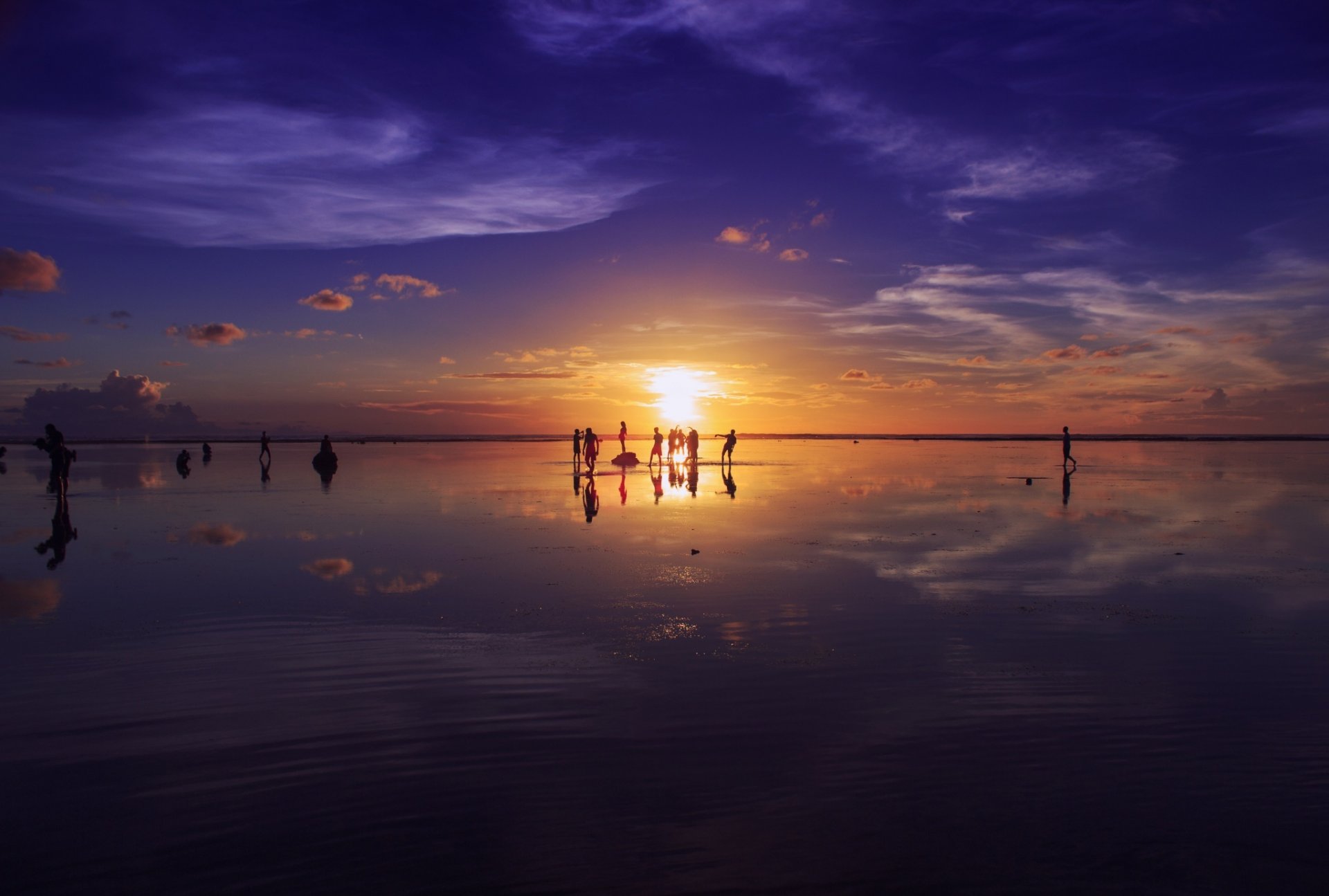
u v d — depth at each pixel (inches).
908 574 523.8
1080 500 1042.7
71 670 330.3
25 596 459.8
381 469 1800.0
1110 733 262.2
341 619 408.5
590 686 309.6
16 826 205.9
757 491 1184.2
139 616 415.2
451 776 232.7
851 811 210.7
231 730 267.9
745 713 281.3
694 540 668.7
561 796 220.4
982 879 178.9
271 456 2564.0
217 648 359.3
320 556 591.2
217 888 178.2
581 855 190.1
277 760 244.2
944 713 279.7
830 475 1578.5
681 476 1526.8
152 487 1253.7
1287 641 368.5
